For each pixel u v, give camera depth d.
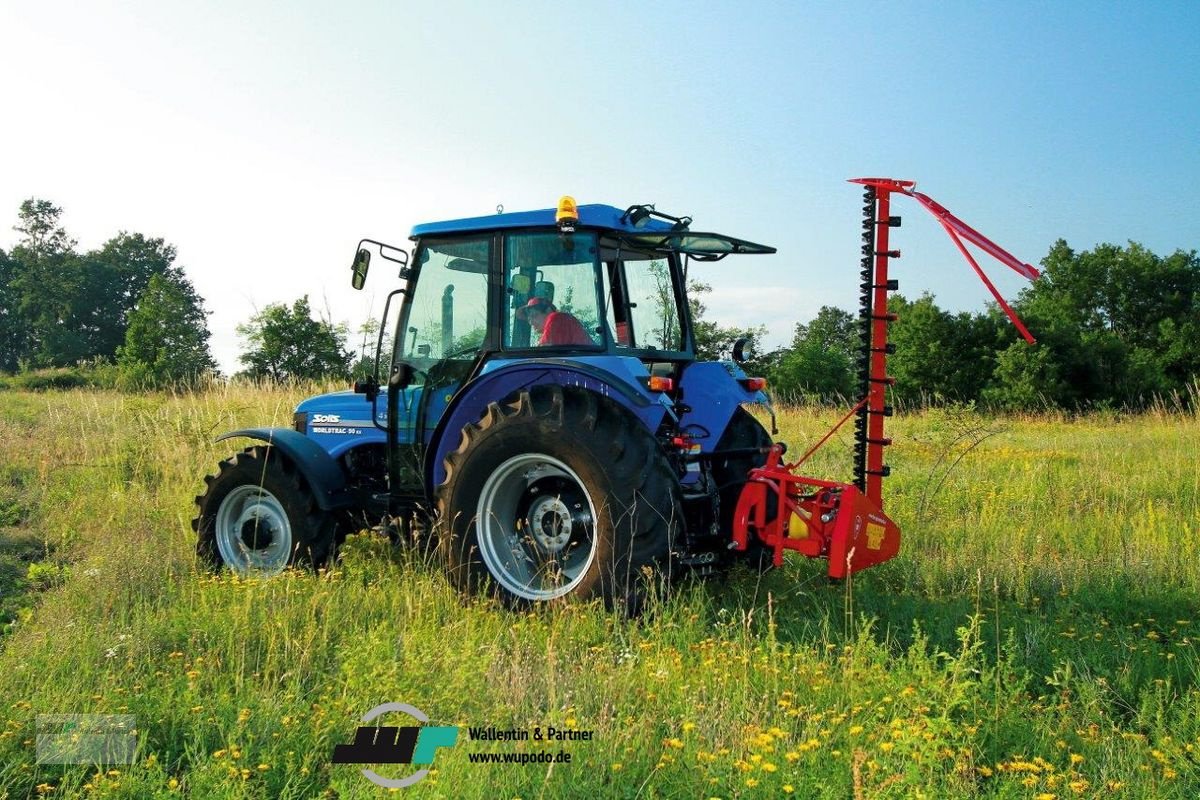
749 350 6.34
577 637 4.63
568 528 5.35
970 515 7.66
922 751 3.12
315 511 6.19
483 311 5.80
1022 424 19.58
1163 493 9.20
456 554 5.36
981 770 3.25
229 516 6.50
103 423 12.94
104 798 3.10
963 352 39.41
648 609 4.86
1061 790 3.15
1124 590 5.74
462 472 5.35
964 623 5.07
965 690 3.79
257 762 3.39
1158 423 17.39
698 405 5.92
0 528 7.59
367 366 6.51
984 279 4.92
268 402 13.15
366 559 6.29
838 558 4.94
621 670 4.09
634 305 6.12
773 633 4.49
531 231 5.64
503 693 3.85
